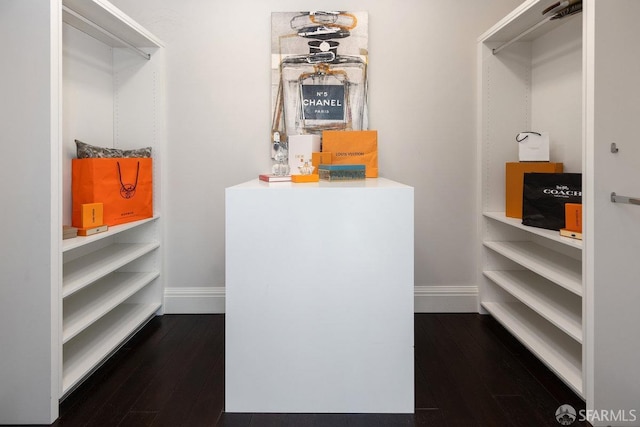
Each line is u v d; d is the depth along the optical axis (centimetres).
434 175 347
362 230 202
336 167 258
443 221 350
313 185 221
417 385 231
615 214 197
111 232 255
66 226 239
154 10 339
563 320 235
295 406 206
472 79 343
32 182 197
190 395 223
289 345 204
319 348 204
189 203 347
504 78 336
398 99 344
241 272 202
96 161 254
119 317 307
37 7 194
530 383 233
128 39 312
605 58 194
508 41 330
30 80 195
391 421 198
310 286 202
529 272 337
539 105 323
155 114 337
